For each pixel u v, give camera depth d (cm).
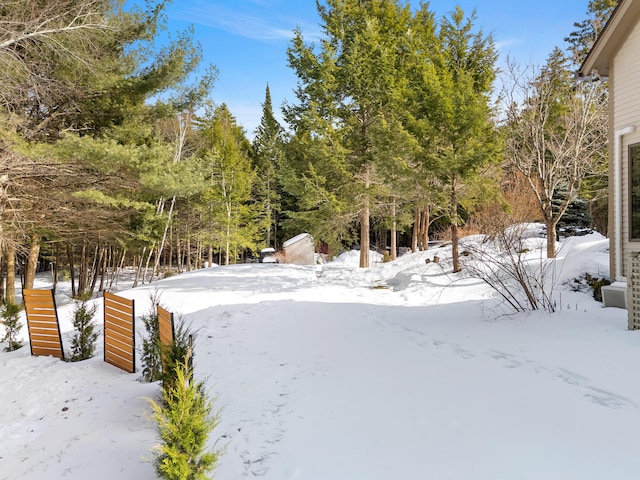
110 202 1228
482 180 1251
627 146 739
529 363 457
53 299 679
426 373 457
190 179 1344
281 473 285
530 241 1532
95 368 603
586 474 257
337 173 1648
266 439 334
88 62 1152
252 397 425
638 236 716
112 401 461
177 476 245
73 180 1209
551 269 957
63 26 1012
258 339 668
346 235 1877
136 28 1355
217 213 2611
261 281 1470
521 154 1338
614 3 1733
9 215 1155
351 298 1039
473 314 736
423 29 1576
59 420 429
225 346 636
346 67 1595
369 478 271
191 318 873
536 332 561
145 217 1619
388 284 1340
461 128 1156
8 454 366
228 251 2759
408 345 575
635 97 725
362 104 1645
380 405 382
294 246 2600
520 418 336
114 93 1354
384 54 1546
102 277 2147
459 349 534
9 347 766
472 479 260
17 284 2520
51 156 1056
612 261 760
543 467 267
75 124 1303
